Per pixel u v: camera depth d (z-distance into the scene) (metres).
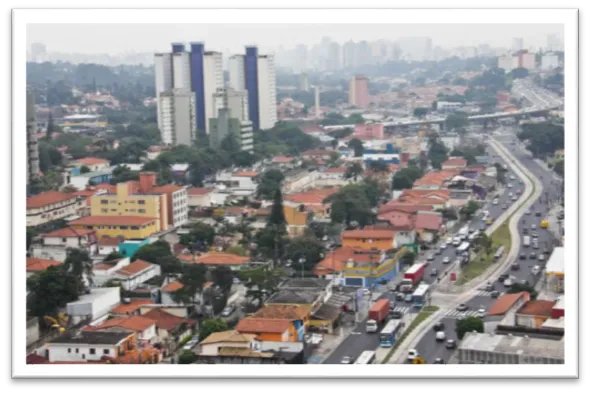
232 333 60.19
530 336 57.75
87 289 72.12
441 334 65.12
